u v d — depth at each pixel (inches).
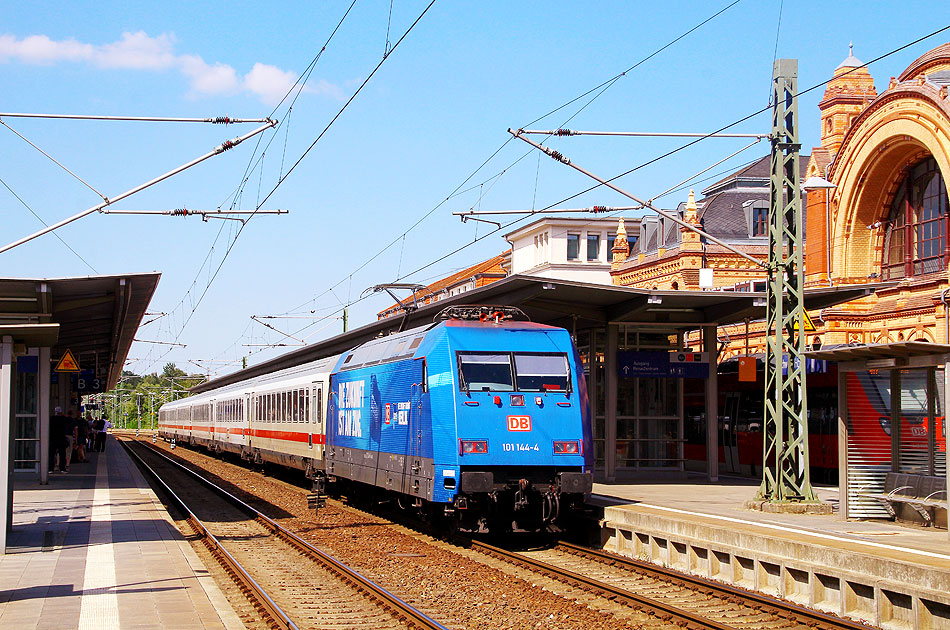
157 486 1267.2
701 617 438.6
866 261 1440.7
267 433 1424.7
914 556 487.5
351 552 670.5
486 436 677.3
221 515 943.7
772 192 767.7
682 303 949.2
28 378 1146.0
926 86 1244.5
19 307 893.2
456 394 685.3
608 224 2512.3
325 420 1075.9
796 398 754.2
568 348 729.0
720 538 590.6
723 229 1863.9
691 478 1047.0
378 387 852.0
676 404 1059.9
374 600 495.5
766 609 474.0
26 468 1173.7
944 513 609.6
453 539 721.6
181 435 2628.0
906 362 626.5
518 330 728.3
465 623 447.2
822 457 1081.4
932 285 1294.3
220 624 396.8
